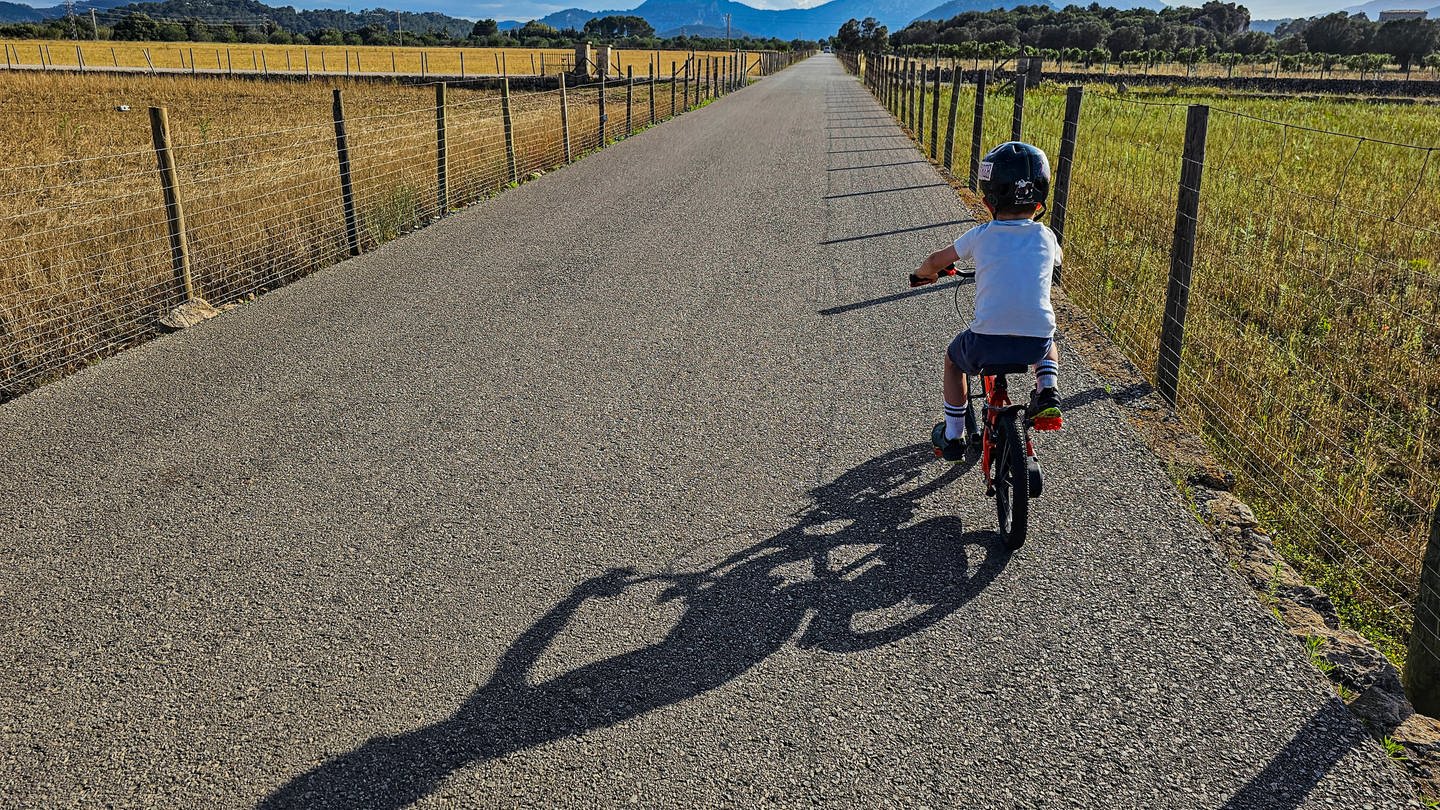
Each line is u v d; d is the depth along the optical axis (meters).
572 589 3.42
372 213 10.10
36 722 2.76
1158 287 7.00
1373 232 8.64
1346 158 13.55
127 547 3.73
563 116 15.55
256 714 2.79
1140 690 2.84
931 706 2.79
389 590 3.42
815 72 71.81
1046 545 3.67
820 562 3.59
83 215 9.84
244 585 3.46
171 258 7.75
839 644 3.09
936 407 5.11
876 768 2.55
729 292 7.52
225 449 4.67
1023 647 3.05
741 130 21.30
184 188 11.38
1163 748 2.60
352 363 5.95
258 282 8.01
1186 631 3.12
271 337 6.50
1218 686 2.85
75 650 3.09
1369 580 3.56
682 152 17.05
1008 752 2.60
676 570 3.54
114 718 2.77
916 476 4.29
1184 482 4.23
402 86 44.19
